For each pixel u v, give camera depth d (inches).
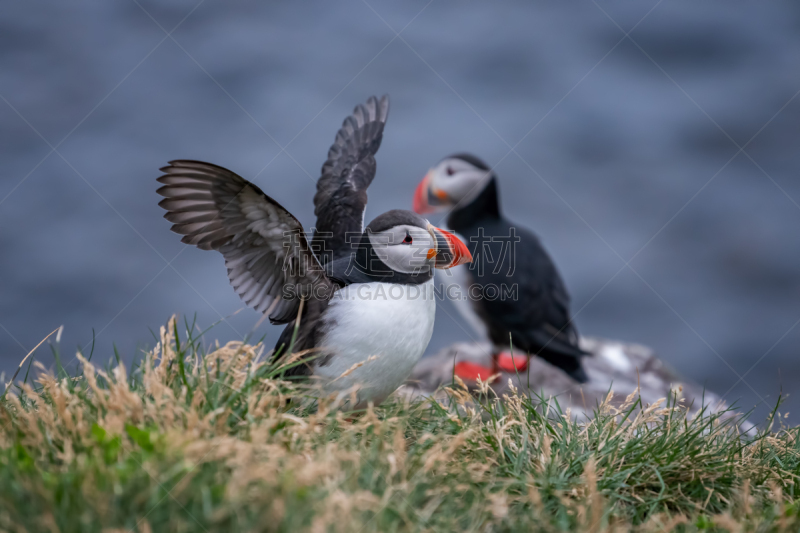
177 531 136.8
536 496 169.2
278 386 198.1
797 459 215.0
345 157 278.1
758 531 169.6
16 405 186.9
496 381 382.0
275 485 146.8
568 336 390.9
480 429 206.8
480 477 181.5
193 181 190.5
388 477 164.2
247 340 208.4
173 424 170.7
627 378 394.0
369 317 210.7
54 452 164.4
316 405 214.7
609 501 182.5
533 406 233.9
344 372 211.0
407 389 278.8
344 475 159.8
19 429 171.5
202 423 169.0
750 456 216.2
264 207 195.0
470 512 165.3
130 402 171.5
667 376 399.2
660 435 214.4
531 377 396.8
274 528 138.3
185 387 194.2
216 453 152.7
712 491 190.4
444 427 214.4
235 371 197.5
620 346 424.8
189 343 212.2
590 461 186.2
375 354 212.5
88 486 140.2
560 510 175.0
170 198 195.0
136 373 218.1
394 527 150.8
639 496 191.8
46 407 181.5
